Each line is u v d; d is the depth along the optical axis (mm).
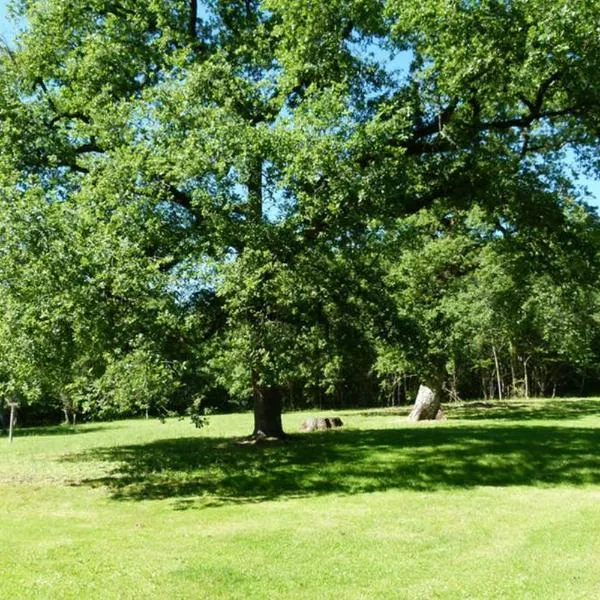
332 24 15281
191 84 14086
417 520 9312
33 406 39438
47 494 11891
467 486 11883
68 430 29984
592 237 17469
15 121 14391
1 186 12047
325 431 21484
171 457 16344
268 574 6871
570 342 31672
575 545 7840
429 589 6320
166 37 16109
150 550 7922
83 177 14469
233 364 14477
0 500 11344
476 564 7125
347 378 44969
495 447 15273
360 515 9719
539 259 18531
